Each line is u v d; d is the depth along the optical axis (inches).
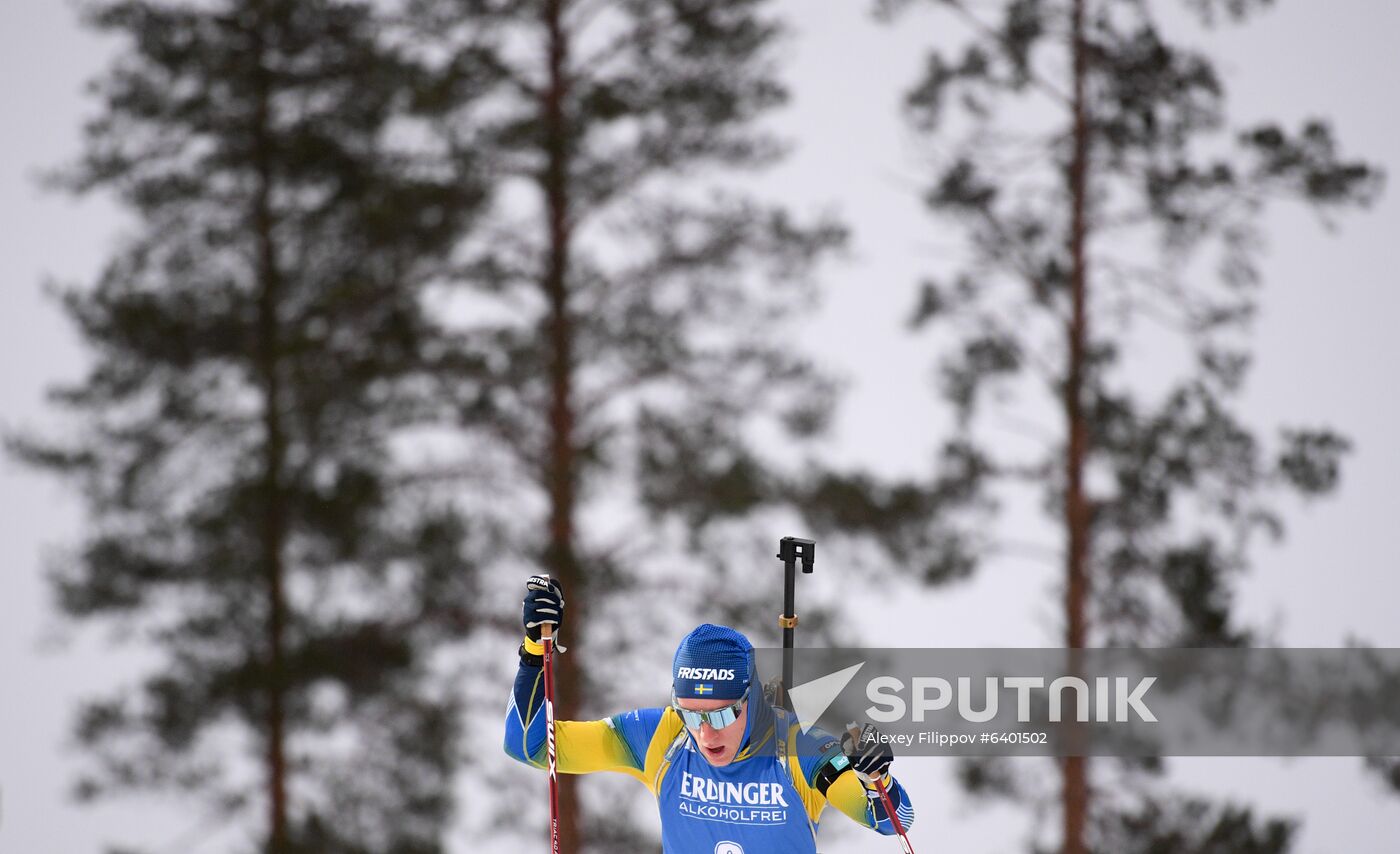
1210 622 2266.2
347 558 2390.5
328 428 2490.2
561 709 2395.4
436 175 2471.7
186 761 2518.5
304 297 2479.1
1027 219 2564.0
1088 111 2534.5
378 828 2442.2
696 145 2549.2
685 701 574.2
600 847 2546.8
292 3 2479.1
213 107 2495.1
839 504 2429.9
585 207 2564.0
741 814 602.2
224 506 2390.5
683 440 2479.1
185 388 2429.9
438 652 2507.4
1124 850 2287.2
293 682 2313.0
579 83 2566.4
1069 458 2481.5
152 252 2522.1
